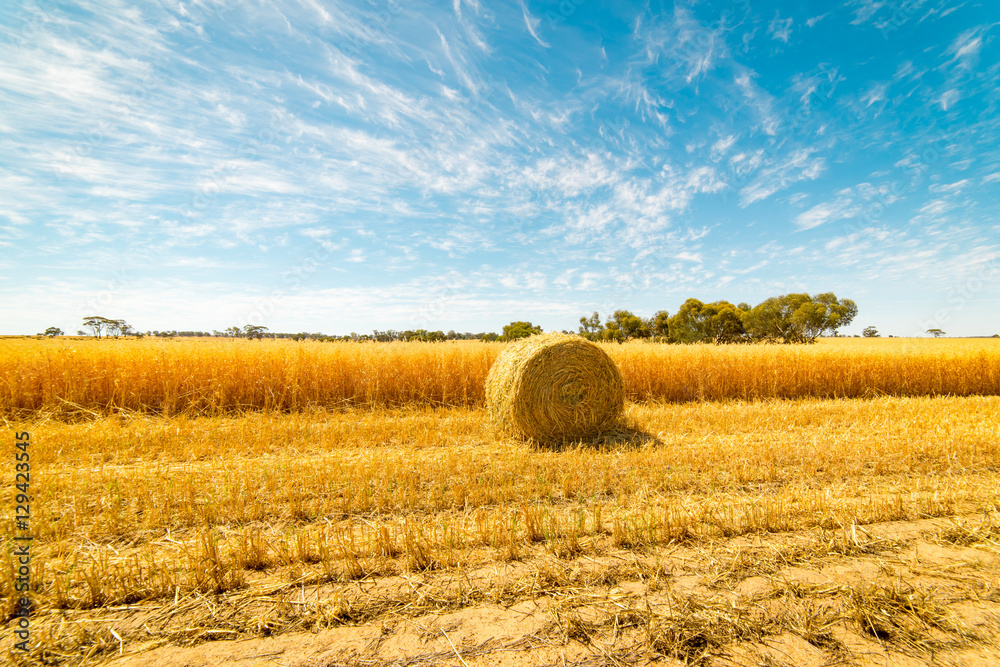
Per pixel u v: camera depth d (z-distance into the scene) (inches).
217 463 208.8
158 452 230.1
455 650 87.7
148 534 138.3
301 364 372.5
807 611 99.9
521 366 275.0
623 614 98.7
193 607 101.5
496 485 179.0
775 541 132.3
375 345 431.2
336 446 249.1
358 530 140.8
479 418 337.4
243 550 119.9
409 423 303.7
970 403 390.9
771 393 445.7
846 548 126.8
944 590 108.0
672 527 135.5
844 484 181.0
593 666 83.4
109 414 324.8
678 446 243.3
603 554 124.6
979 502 159.0
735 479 183.0
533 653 87.0
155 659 86.3
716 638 91.1
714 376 441.1
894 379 495.2
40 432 258.2
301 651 88.0
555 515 150.3
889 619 96.1
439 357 403.9
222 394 344.5
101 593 105.4
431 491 175.2
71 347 351.3
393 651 87.7
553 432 273.9
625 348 487.8
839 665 84.2
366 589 108.7
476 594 106.2
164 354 350.9
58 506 153.6
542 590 107.3
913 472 194.4
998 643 90.1
